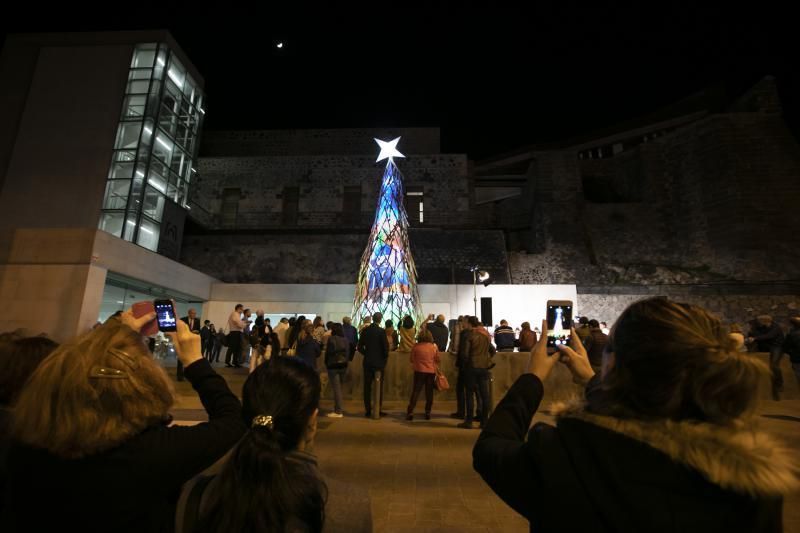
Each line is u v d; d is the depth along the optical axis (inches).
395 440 257.1
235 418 62.6
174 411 319.9
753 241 921.5
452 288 816.9
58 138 799.7
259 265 957.8
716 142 1008.2
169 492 53.8
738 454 34.8
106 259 560.7
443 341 446.0
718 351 39.4
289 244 973.8
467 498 168.6
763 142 989.2
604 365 48.9
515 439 53.6
